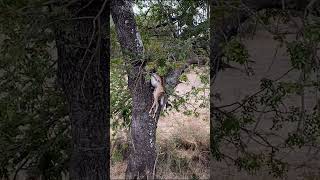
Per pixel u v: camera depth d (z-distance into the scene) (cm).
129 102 638
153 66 560
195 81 629
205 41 535
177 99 631
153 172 645
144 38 571
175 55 558
